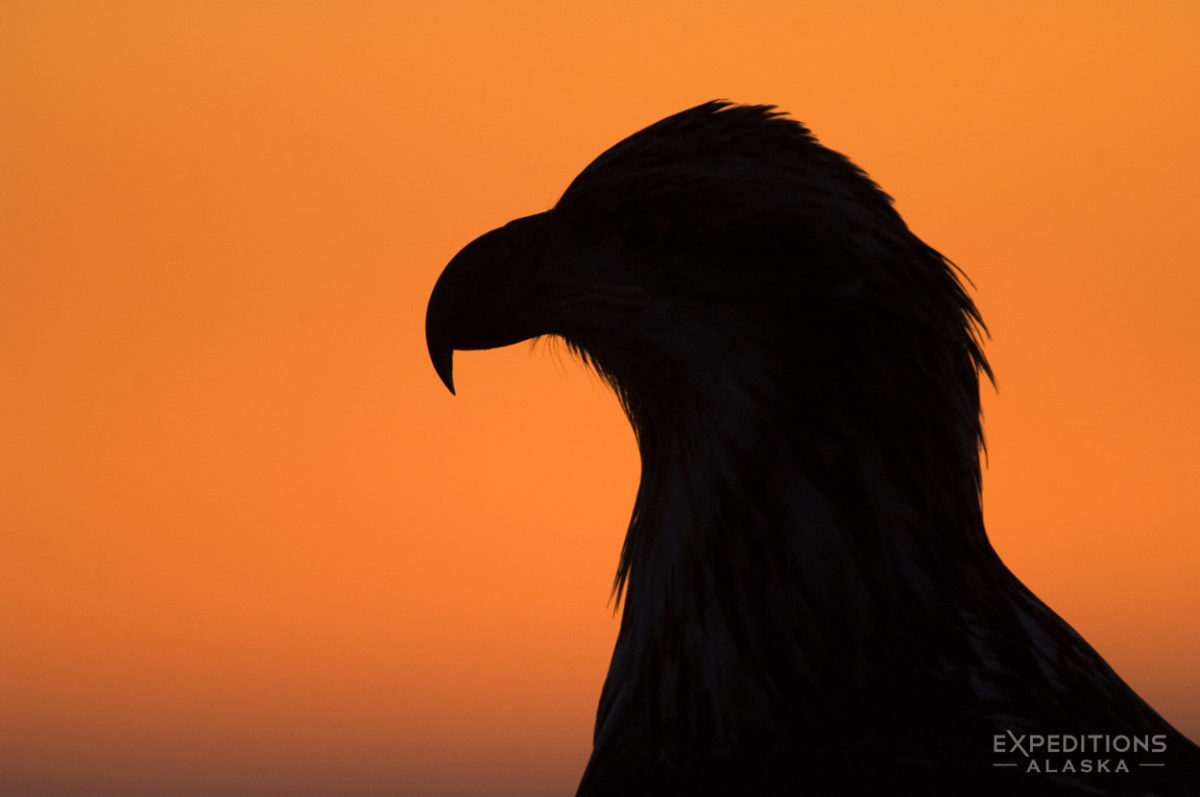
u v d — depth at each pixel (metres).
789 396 6.25
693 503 6.48
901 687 6.12
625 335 6.60
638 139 6.72
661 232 6.48
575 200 6.80
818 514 6.21
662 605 6.59
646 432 6.91
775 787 6.04
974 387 6.32
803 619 6.23
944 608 6.22
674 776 6.32
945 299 6.20
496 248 6.91
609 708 6.87
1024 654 6.20
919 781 5.81
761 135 6.44
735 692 6.30
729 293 6.34
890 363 6.13
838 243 6.17
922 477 6.17
